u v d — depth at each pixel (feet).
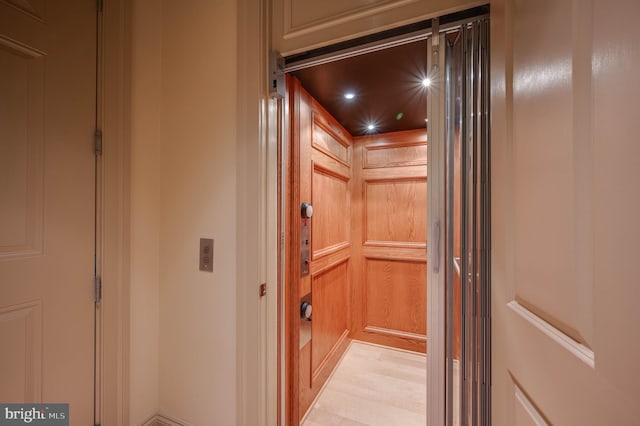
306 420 4.76
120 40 3.80
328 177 6.02
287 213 4.16
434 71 2.93
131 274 3.94
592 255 1.26
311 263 5.06
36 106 3.09
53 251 3.23
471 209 2.79
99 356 3.64
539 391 1.65
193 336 4.03
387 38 3.12
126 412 3.85
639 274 1.00
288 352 4.19
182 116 4.14
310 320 4.90
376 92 5.09
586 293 1.29
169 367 4.21
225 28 3.82
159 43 4.28
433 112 2.98
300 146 4.53
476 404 2.73
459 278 2.85
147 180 4.15
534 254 1.76
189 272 4.08
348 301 7.34
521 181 1.93
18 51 2.95
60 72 3.27
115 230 3.78
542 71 1.67
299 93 4.47
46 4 3.13
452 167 2.93
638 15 1.01
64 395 3.33
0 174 2.85
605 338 1.16
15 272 2.95
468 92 2.81
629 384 1.03
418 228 7.04
